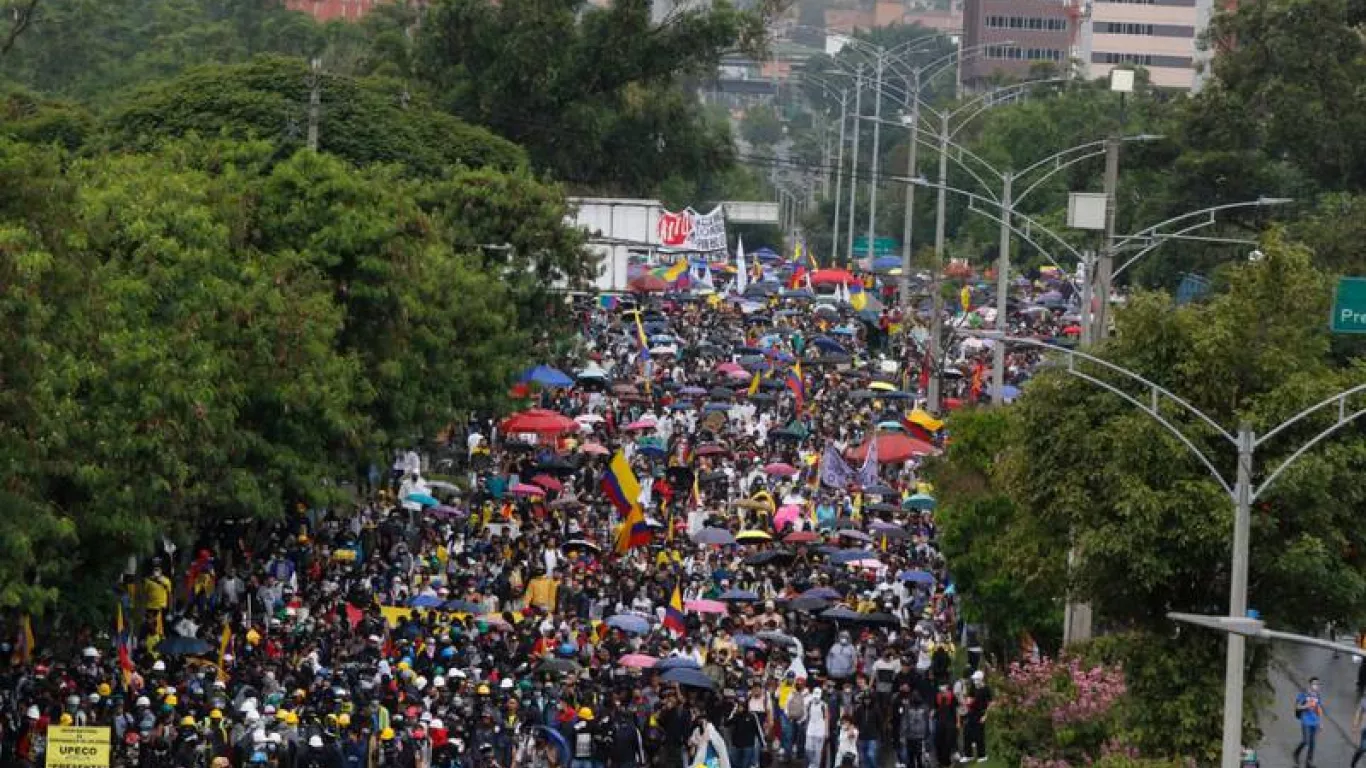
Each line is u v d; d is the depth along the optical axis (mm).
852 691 61750
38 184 55406
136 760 50406
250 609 63625
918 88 153500
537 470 89750
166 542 62281
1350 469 49438
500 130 161125
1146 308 51719
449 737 55188
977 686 60844
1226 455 50062
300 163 77562
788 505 84438
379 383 78188
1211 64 154500
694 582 72688
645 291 160500
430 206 107500
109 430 54594
